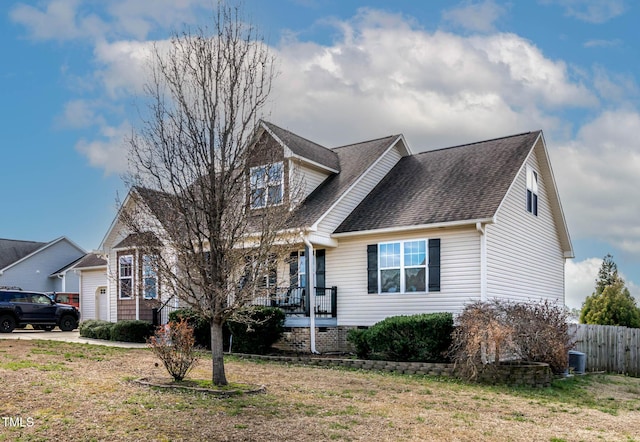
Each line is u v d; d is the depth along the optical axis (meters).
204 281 10.31
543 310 16.83
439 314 16.09
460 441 8.38
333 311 19.34
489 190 17.92
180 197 10.34
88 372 11.88
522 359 16.38
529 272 19.95
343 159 22.67
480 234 16.83
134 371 12.48
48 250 40.12
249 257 10.62
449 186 19.27
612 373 20.62
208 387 10.63
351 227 19.08
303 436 7.97
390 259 18.47
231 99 10.49
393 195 20.27
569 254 23.14
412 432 8.66
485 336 14.27
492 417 10.25
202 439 7.49
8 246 40.19
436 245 17.56
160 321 20.89
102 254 24.28
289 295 19.48
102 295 30.17
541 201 21.64
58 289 40.00
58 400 8.95
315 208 19.16
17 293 23.78
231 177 10.50
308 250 18.42
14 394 9.12
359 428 8.64
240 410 9.16
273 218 10.86
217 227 10.17
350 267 19.27
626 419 11.15
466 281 16.94
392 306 18.25
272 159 11.17
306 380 13.02
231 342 18.45
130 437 7.34
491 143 21.41
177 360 11.18
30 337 20.69
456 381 14.34
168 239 10.53
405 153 23.47
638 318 25.77
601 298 26.53
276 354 18.09
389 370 15.62
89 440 7.13
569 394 14.10
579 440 8.95
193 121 10.39
